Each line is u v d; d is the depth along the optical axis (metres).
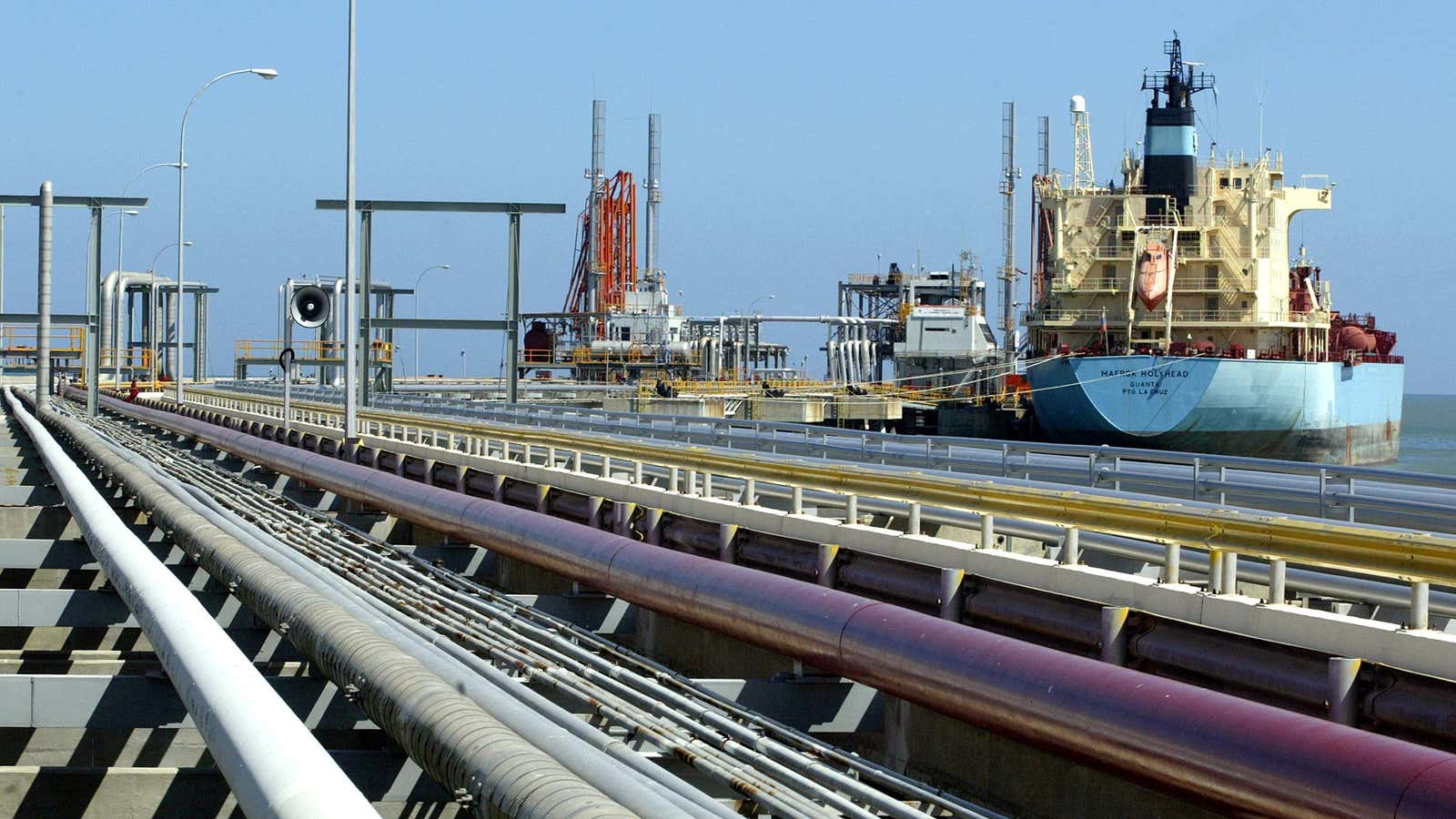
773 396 103.81
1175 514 14.51
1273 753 10.31
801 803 9.81
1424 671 11.80
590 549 20.95
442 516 26.92
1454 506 20.16
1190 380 76.81
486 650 14.25
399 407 63.91
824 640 15.09
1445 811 9.19
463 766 8.39
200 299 123.44
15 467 39.31
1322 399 81.31
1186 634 13.59
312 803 6.11
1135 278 81.94
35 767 11.56
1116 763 11.52
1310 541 13.09
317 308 70.12
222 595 17.66
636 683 13.33
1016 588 16.02
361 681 10.37
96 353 68.31
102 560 15.59
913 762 14.83
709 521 23.03
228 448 47.19
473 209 57.69
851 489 20.22
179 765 12.82
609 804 7.26
